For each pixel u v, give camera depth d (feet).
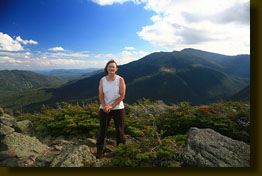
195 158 8.63
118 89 10.41
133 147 9.18
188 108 16.84
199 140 10.11
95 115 16.76
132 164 8.23
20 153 10.57
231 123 13.76
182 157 8.90
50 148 12.38
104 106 10.37
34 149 11.46
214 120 14.49
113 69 10.28
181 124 15.15
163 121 15.90
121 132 10.58
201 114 15.75
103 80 10.67
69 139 14.55
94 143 12.93
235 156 8.64
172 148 9.26
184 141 10.73
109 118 10.83
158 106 19.43
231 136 13.06
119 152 8.79
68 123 15.08
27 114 22.82
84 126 15.14
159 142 9.61
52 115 19.03
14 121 14.64
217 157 8.64
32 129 17.10
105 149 11.92
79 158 9.03
